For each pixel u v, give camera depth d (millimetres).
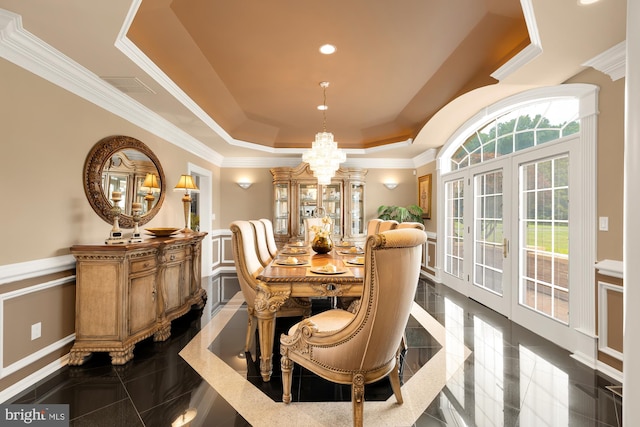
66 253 2621
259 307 2281
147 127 3816
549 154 3096
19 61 2201
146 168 3686
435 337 3125
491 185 4113
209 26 2643
